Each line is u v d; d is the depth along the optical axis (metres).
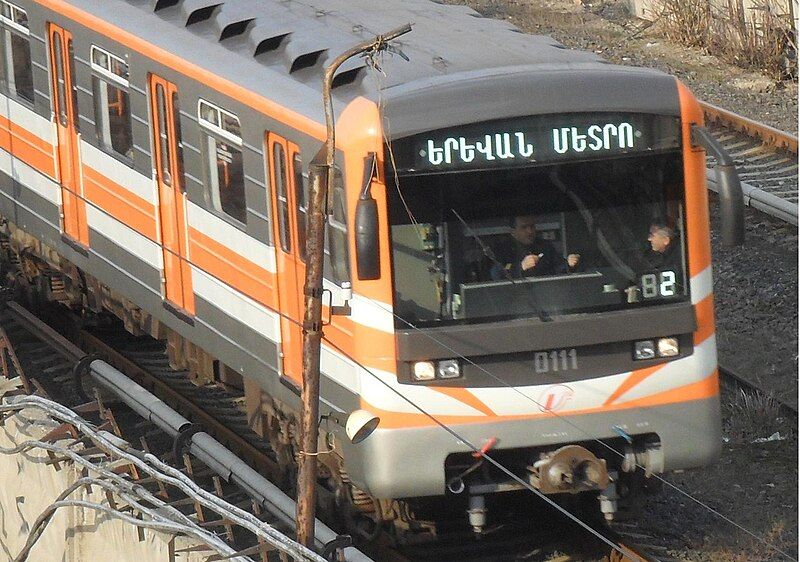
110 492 44.50
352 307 37.78
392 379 37.41
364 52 35.41
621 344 38.25
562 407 38.09
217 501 39.97
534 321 37.84
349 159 36.97
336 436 39.59
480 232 37.59
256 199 42.00
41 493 50.44
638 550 40.72
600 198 38.03
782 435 49.44
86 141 51.88
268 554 43.03
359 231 36.09
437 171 37.19
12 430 52.22
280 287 41.78
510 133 37.47
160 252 47.97
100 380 52.44
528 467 39.19
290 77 41.38
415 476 37.78
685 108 38.00
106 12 49.66
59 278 61.00
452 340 37.38
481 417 37.81
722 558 41.41
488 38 42.78
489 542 42.38
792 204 66.44
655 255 38.34
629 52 96.88
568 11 107.88
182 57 45.06
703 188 38.44
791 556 41.69
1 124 58.44
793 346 56.59
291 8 46.44
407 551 42.09
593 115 37.72
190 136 45.28
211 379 48.72
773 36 90.12
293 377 41.78
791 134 74.44
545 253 37.97
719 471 47.34
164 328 51.06
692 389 38.69
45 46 53.44
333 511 44.00
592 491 43.22
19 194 57.72
